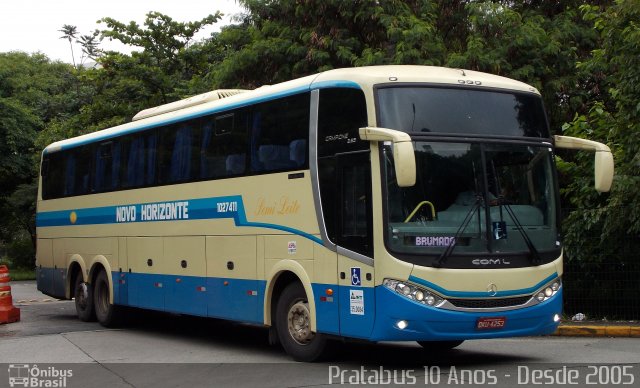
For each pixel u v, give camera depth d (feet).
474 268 31.65
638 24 50.49
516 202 33.12
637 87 49.11
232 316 40.50
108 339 47.67
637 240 50.34
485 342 42.93
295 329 36.47
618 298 50.83
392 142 31.30
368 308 31.89
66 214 60.18
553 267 33.53
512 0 74.69
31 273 138.92
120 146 53.01
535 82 64.08
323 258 34.30
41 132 132.26
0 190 148.97
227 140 41.52
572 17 70.74
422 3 69.10
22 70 195.62
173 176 46.37
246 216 39.47
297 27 72.02
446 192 31.94
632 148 49.34
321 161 34.71
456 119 32.89
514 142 33.60
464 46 69.72
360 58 66.23
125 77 105.91
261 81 73.10
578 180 52.42
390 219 31.30
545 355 37.11
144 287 49.29
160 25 109.19
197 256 43.65
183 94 98.12
